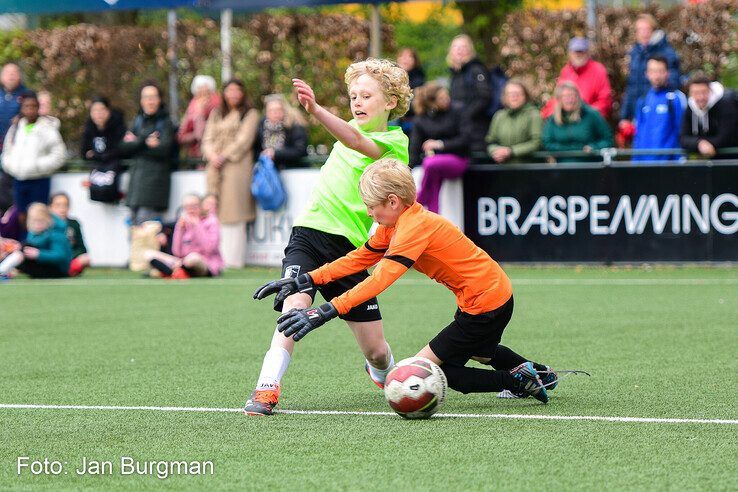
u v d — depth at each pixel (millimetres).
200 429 14383
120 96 51625
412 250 14656
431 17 68000
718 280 33531
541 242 38156
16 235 41156
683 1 51312
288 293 14812
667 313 26594
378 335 16109
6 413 15641
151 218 40594
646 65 38219
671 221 37188
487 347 15398
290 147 39625
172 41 49781
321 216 16047
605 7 49125
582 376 18328
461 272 15062
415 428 14258
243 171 39781
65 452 13180
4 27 57969
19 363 20422
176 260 37500
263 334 24172
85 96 52031
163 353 21500
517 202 38250
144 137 40125
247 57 51688
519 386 15594
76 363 20359
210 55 51312
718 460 12398
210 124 39844
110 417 15289
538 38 49188
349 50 52281
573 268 37781
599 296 30234
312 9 60375
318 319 14352
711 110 36625
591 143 37750
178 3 41156
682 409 15414
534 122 37875
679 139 37438
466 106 38125
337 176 16125
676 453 12742
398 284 34875
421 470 12055
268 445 13359
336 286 15828
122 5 41625
